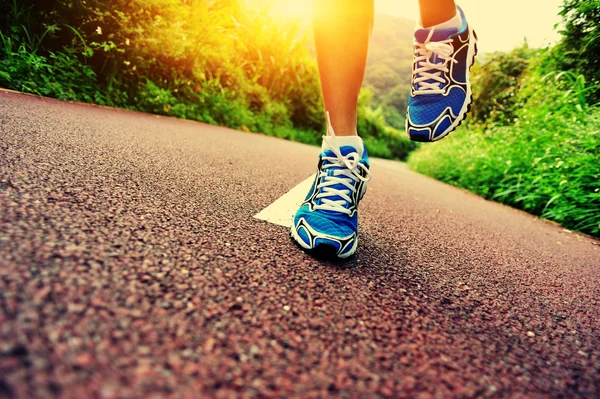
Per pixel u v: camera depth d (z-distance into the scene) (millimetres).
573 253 1867
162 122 3287
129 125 2510
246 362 541
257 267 857
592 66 3799
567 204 2828
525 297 1057
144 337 533
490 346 735
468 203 3201
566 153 2975
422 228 1734
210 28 4930
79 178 1137
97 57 3607
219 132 3826
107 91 3541
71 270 636
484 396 574
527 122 3992
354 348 635
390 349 655
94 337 504
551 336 833
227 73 5625
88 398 413
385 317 767
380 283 940
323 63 1102
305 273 895
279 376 528
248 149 3020
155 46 3893
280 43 7352
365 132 15258
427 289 968
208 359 526
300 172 2506
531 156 3551
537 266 1446
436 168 6312
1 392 388
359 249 1200
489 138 5199
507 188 3809
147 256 764
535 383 635
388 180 3611
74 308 547
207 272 769
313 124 8805
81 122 2105
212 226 1051
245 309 674
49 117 1982
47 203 885
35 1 3174
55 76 3082
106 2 3467
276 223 1236
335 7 1034
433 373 609
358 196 1159
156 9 3951
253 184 1761
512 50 7145
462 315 852
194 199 1269
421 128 1208
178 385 467
